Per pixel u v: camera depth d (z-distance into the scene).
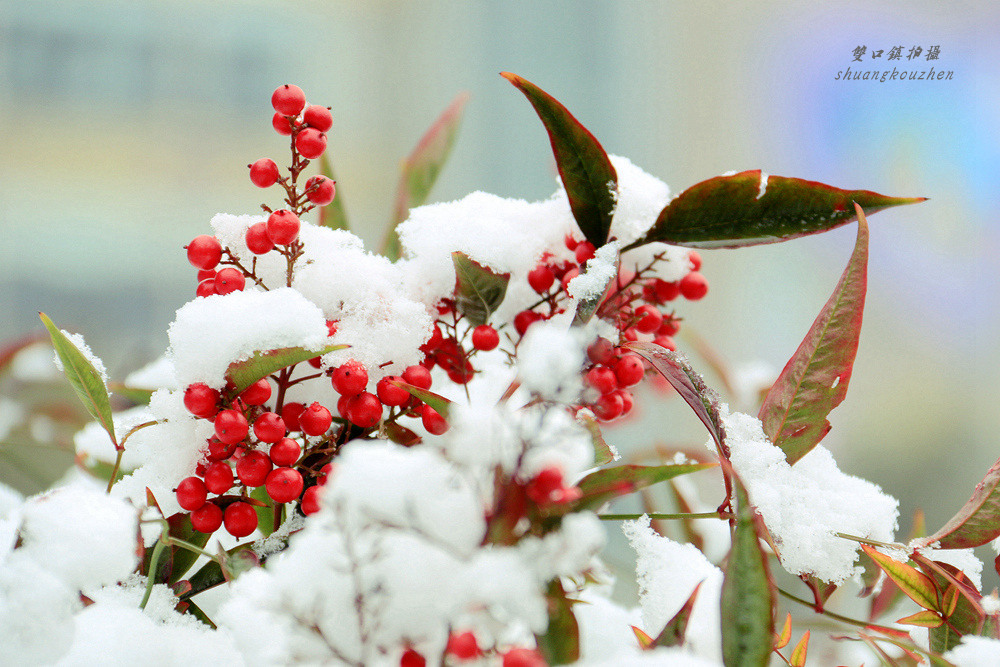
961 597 0.82
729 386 1.00
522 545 0.76
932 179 2.39
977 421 2.39
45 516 0.79
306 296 0.82
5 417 1.00
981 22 2.31
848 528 0.83
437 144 0.91
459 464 0.76
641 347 0.82
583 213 0.83
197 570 0.85
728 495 0.82
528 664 0.75
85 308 2.43
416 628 0.76
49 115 2.41
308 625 0.76
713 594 0.81
